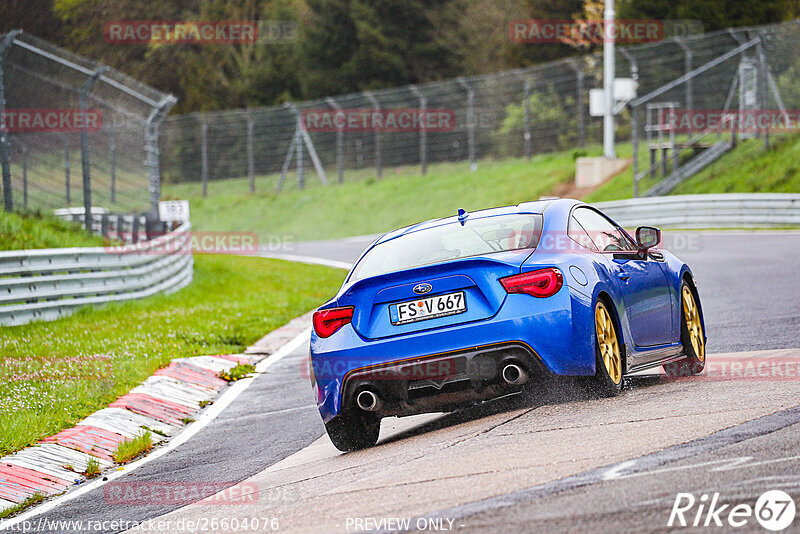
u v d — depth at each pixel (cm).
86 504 1705
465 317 1727
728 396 1739
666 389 1895
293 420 2306
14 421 2291
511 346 1692
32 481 1914
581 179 9931
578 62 11331
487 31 17325
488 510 1203
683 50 10094
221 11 18225
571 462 1384
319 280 6072
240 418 2420
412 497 1334
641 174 8981
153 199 6391
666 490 1195
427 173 12350
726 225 7512
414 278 1758
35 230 5238
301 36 17488
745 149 9081
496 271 1730
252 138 13262
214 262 7350
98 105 6053
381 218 11231
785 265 4612
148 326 3881
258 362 3322
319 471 1680
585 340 1712
